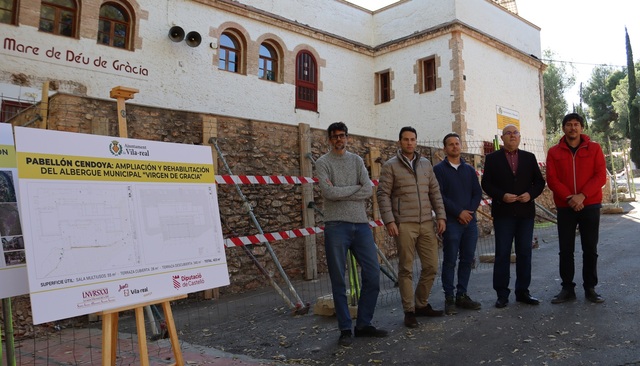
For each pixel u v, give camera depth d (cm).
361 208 473
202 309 669
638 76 4303
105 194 307
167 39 1193
